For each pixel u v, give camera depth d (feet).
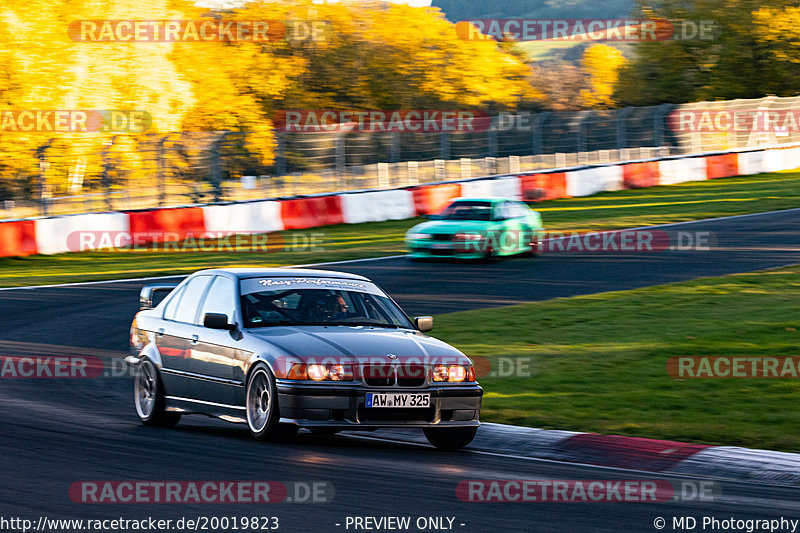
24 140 390.21
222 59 575.38
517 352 144.46
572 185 422.82
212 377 97.14
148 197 349.82
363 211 364.17
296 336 91.86
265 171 377.91
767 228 307.17
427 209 383.65
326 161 393.09
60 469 74.90
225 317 96.02
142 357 108.17
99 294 219.00
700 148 510.58
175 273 252.01
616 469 86.17
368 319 100.42
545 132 469.16
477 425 93.30
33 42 408.67
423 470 79.30
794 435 96.22
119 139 352.49
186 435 96.48
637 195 421.18
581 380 124.88
